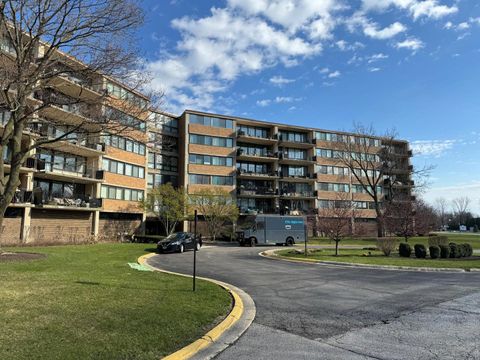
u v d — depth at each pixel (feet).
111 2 43.98
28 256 49.47
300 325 21.57
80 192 116.78
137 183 134.62
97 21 44.55
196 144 162.09
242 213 163.22
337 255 70.90
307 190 190.60
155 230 152.15
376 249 87.25
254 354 16.57
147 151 141.49
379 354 16.69
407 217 106.63
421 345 17.99
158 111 52.95
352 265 54.54
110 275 35.99
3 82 40.65
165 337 17.28
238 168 173.88
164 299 24.95
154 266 52.60
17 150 49.67
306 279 40.50
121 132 50.88
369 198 204.44
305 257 66.13
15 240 86.48
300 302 28.09
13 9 42.24
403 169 208.13
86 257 53.93
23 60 43.52
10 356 13.94
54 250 63.93
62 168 107.45
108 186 121.49
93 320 19.07
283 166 188.75
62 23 44.27
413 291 33.17
